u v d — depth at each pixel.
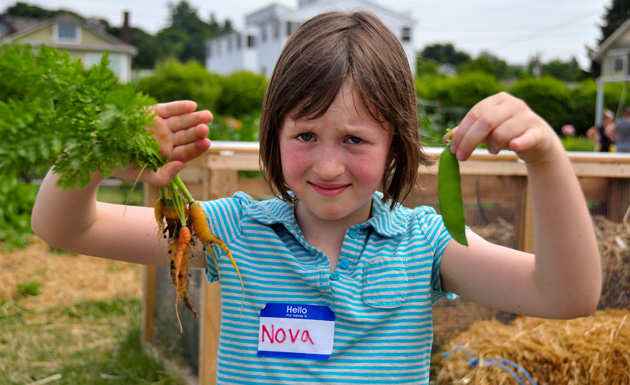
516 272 1.39
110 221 1.51
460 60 84.12
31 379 3.73
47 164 1.06
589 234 1.23
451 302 3.29
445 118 22.05
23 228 7.94
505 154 3.23
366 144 1.37
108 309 5.25
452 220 1.23
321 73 1.35
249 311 1.53
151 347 4.03
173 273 1.37
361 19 1.51
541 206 1.23
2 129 0.98
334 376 1.46
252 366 1.50
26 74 1.06
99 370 3.85
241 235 1.58
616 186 3.48
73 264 6.74
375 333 1.48
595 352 2.94
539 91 27.78
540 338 3.01
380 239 1.56
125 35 49.31
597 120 26.12
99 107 1.09
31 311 5.21
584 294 1.26
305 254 1.55
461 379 2.91
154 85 23.47
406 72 1.50
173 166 1.22
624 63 38.31
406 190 1.65
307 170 1.38
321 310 1.49
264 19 49.78
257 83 26.14
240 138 10.01
